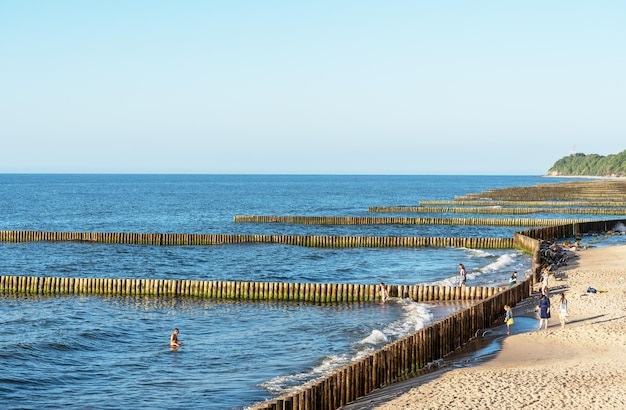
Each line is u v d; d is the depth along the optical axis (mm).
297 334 40812
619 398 24906
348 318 44719
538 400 24875
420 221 116125
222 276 66562
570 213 137250
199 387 30828
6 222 131625
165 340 39875
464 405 24562
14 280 53812
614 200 168875
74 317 45469
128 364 34781
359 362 26109
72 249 84062
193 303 50125
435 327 31844
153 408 28078
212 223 130625
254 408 21453
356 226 115562
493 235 103625
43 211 161500
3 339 39062
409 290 50250
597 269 58844
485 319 38188
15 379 31719
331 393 24406
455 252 81625
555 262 61781
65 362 34969
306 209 175125
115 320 44625
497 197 185375
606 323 37781
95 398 29469
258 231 110750
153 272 68750
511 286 46562
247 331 41812
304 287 50812
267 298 51250
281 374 32625
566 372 28719
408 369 29547
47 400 29219
